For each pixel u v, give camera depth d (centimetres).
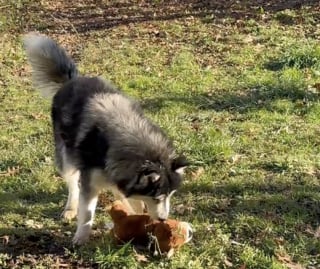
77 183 334
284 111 457
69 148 318
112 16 823
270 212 337
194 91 503
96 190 308
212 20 736
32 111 486
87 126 307
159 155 294
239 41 641
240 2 800
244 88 502
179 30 705
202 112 463
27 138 436
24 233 321
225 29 693
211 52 612
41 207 347
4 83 554
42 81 363
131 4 878
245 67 555
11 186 371
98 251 300
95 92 323
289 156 390
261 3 784
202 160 390
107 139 299
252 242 315
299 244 310
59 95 339
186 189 360
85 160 305
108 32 734
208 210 341
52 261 301
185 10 802
